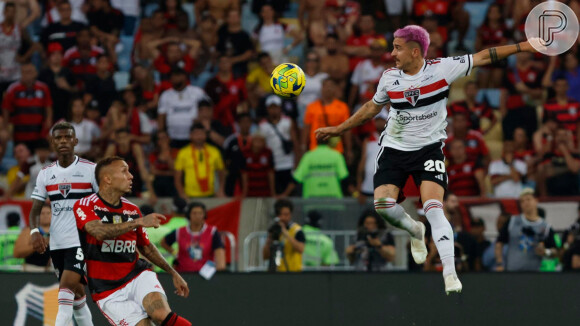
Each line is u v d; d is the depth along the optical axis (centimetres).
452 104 5050
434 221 2300
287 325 3434
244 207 4322
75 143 3023
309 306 3441
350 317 3428
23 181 4672
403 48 2314
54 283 3431
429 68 2319
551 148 4741
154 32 5675
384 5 6050
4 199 4366
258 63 5441
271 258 3759
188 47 5572
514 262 3756
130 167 4616
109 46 5666
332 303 3438
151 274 2614
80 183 2997
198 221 3669
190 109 4944
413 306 3419
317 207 4269
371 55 5222
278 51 5644
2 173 5066
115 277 2577
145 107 5128
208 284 3462
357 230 3862
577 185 4662
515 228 3772
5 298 3431
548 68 5359
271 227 3800
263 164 4588
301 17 5788
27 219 4297
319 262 3931
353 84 5216
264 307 3444
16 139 5125
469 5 6234
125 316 2547
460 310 3403
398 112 2361
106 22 5819
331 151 4441
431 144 2352
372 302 3431
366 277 3450
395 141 2383
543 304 3391
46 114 5162
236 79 5259
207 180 4547
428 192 2323
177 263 3669
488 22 5691
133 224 2439
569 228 4062
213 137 4862
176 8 5725
